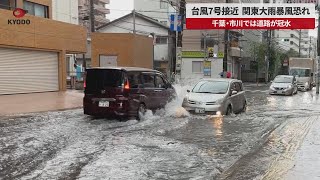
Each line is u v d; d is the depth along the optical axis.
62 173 6.64
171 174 6.62
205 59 48.38
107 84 12.87
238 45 60.06
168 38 50.44
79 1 74.94
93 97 13.01
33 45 22.83
